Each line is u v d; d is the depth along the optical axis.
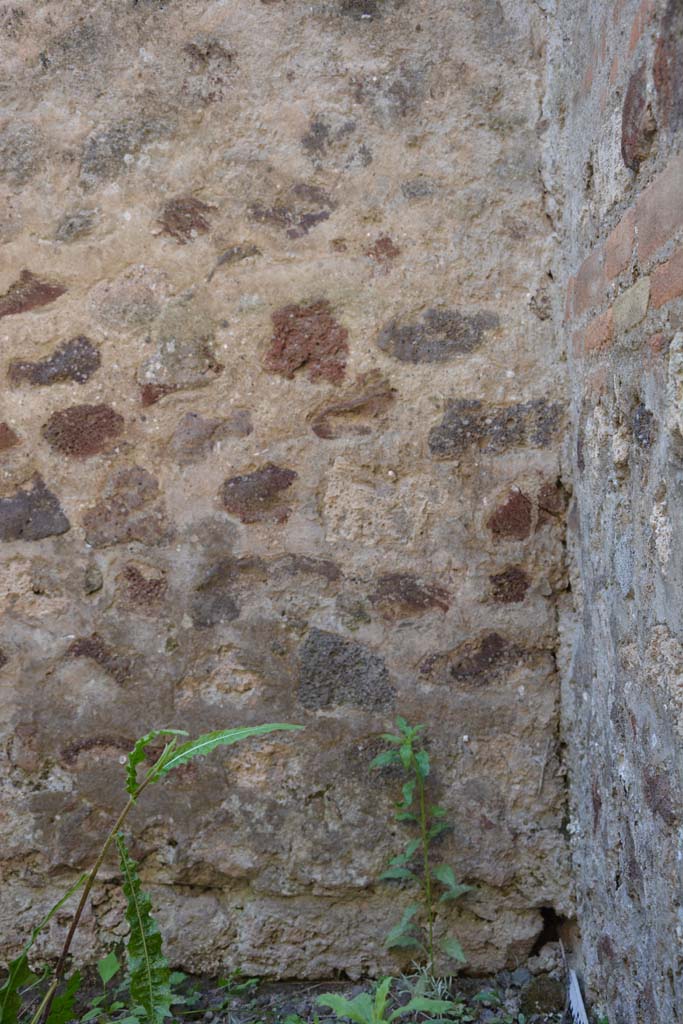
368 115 2.51
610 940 2.10
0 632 2.51
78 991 2.41
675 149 1.60
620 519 1.97
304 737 2.49
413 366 2.50
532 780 2.48
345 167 2.51
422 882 2.47
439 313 2.50
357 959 2.47
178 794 2.49
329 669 2.50
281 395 2.51
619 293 1.95
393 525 2.50
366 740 2.49
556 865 2.46
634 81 1.84
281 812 2.49
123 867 1.88
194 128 2.51
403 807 2.47
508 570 2.50
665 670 1.66
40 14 2.53
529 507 2.50
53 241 2.52
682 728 1.57
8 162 2.52
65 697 2.50
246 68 2.52
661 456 1.66
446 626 2.50
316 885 2.47
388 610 2.50
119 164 2.52
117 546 2.51
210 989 2.45
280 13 2.51
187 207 2.51
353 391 2.50
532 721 2.49
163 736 2.49
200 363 2.51
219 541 2.51
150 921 1.89
